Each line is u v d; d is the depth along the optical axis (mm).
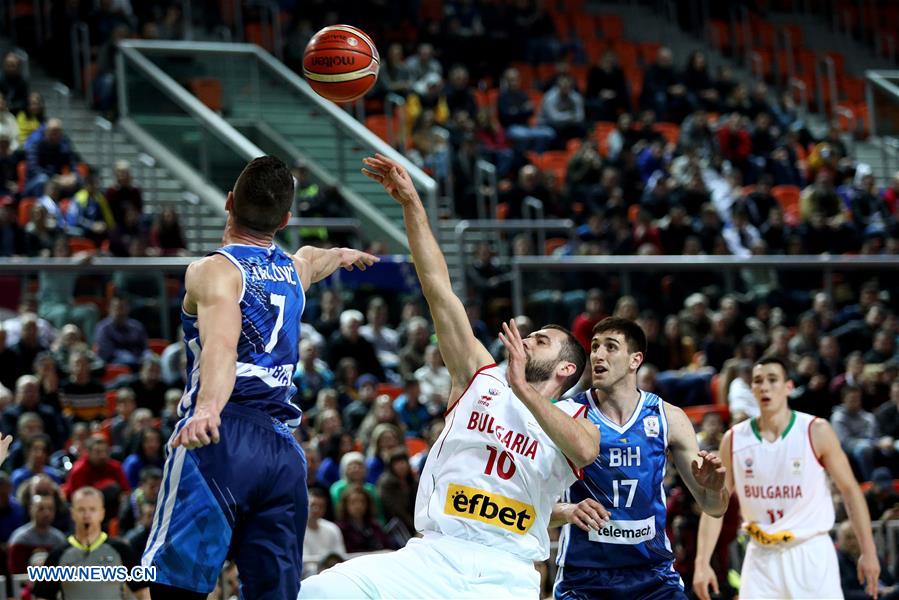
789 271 24797
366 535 17422
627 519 10539
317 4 36531
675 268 23875
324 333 23125
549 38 39688
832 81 41219
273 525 7824
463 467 9062
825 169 35312
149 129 29094
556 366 9414
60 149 26812
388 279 24016
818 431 13141
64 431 19141
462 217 30703
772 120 38281
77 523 13320
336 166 27797
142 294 21688
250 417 7781
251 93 29281
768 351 23531
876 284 25312
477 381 9219
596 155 31922
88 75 31656
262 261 7957
